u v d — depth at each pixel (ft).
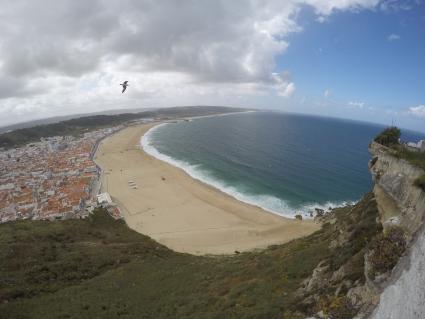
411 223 51.44
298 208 251.19
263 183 313.73
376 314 44.78
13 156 556.10
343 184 306.96
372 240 60.23
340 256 71.67
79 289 115.75
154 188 307.99
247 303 77.10
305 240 123.03
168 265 138.51
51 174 389.60
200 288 102.37
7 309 99.25
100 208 255.70
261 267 104.58
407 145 82.94
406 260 44.83
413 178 61.41
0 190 347.36
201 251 187.42
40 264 138.72
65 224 213.46
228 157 431.84
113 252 160.76
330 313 52.24
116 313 93.66
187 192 293.02
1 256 140.77
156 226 226.58
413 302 39.37
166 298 99.91
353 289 53.57
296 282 81.00
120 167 396.98
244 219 231.50
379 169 78.23
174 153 476.95
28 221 221.05
